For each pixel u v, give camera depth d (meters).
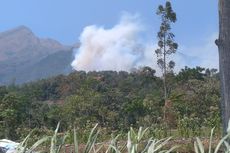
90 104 53.00
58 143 4.28
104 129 16.05
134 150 4.04
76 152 4.26
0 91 67.00
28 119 49.25
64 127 22.62
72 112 51.19
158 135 16.34
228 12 8.07
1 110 44.34
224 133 7.89
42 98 93.56
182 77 60.34
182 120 17.89
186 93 45.41
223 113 7.99
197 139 4.12
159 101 41.84
